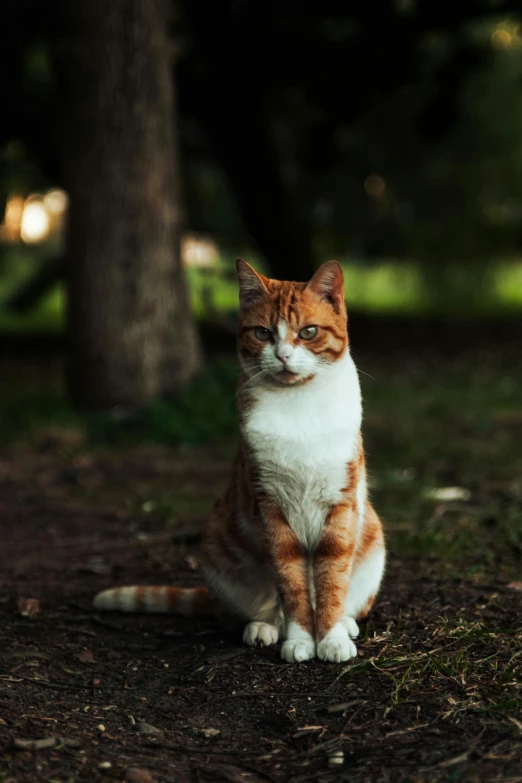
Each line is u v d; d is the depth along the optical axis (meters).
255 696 3.39
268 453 3.64
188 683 3.55
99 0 8.84
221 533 4.02
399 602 4.26
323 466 3.63
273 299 3.76
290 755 2.94
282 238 17.31
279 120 18.92
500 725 2.96
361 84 15.95
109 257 9.09
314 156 17.53
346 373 3.80
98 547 5.64
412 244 22.89
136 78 8.95
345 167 20.84
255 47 14.48
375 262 25.48
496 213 22.80
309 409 3.67
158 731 3.14
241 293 3.95
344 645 3.60
